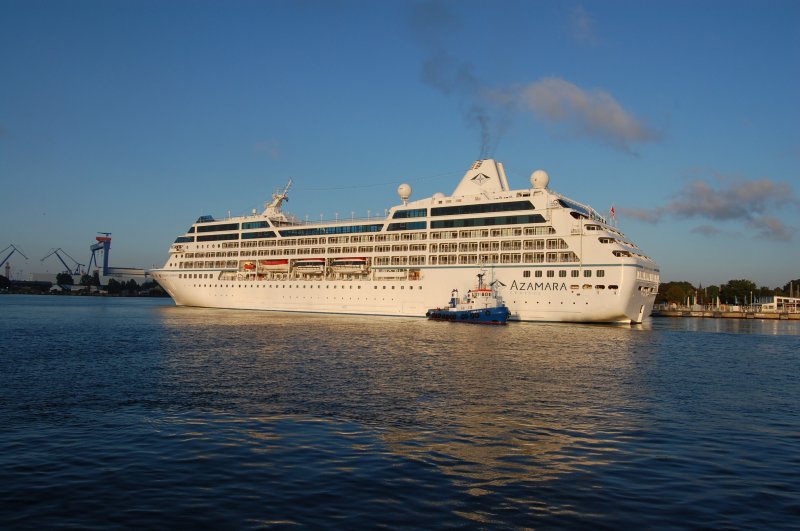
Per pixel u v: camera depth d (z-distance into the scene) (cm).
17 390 3541
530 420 2877
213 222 13688
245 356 5181
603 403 3331
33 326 8756
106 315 11900
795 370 4962
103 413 2944
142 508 1728
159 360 4903
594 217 10062
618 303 8769
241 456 2241
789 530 1630
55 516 1664
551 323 9294
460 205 10356
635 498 1856
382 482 1967
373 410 3058
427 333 7569
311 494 1852
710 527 1645
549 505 1786
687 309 19150
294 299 12019
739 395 3697
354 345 6078
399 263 10931
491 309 9294
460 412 3034
